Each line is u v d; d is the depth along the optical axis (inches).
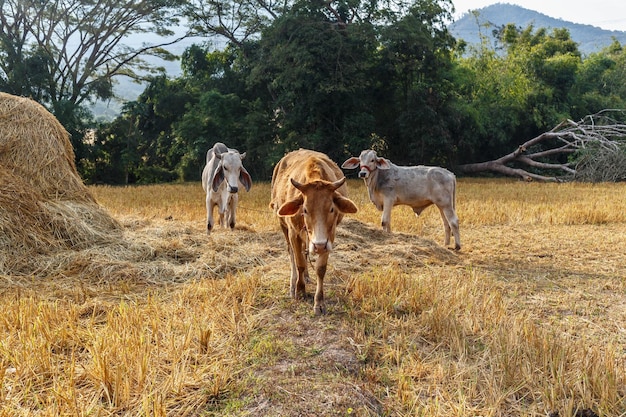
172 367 159.9
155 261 285.4
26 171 313.7
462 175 1277.1
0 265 260.8
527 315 213.5
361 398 147.8
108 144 1334.9
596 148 1020.5
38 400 142.5
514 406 146.9
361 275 263.0
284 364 166.9
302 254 218.8
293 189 212.7
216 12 1332.4
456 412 140.8
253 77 1123.3
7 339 173.9
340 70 1058.1
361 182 984.9
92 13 1296.8
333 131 1136.2
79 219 309.0
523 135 1354.6
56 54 1336.1
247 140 1164.5
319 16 1132.5
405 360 171.6
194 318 197.2
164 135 1386.6
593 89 1504.7
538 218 490.6
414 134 1165.1
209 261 284.0
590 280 272.2
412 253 320.2
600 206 545.6
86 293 236.1
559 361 164.4
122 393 143.6
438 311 204.5
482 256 336.8
